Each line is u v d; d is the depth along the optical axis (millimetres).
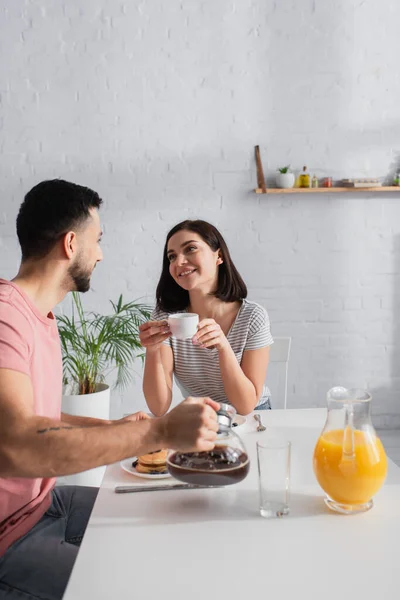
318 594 888
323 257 3424
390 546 1018
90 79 3230
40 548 1280
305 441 1517
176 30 3227
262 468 1131
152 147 3295
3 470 1076
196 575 943
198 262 1971
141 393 3451
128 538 1062
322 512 1146
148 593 899
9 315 1221
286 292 3428
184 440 1084
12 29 3172
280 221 3385
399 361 3512
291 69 3287
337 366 3488
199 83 3268
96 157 3281
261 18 3246
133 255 3361
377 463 1119
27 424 1074
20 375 1159
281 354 2395
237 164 3330
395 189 3299
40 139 3250
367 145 3363
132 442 1083
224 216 3363
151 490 1262
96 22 3193
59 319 2811
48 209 1345
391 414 3537
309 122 3326
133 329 2912
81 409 2561
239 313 2035
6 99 3213
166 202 3336
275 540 1046
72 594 900
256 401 1908
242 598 880
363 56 3305
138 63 3234
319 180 3363
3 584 1168
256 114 3303
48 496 1442
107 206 3320
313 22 3266
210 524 1107
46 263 1365
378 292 3467
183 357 2029
